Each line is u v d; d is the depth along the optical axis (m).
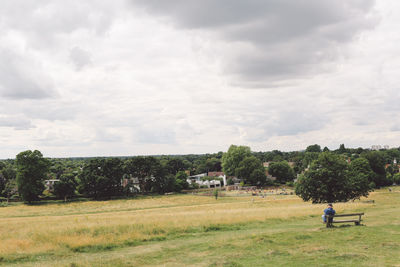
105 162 113.50
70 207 87.19
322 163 54.75
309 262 13.69
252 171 143.75
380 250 15.15
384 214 28.89
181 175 139.25
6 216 66.69
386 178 122.69
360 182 56.00
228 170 153.50
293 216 29.98
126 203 95.56
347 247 15.89
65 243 20.55
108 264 15.27
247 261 14.51
